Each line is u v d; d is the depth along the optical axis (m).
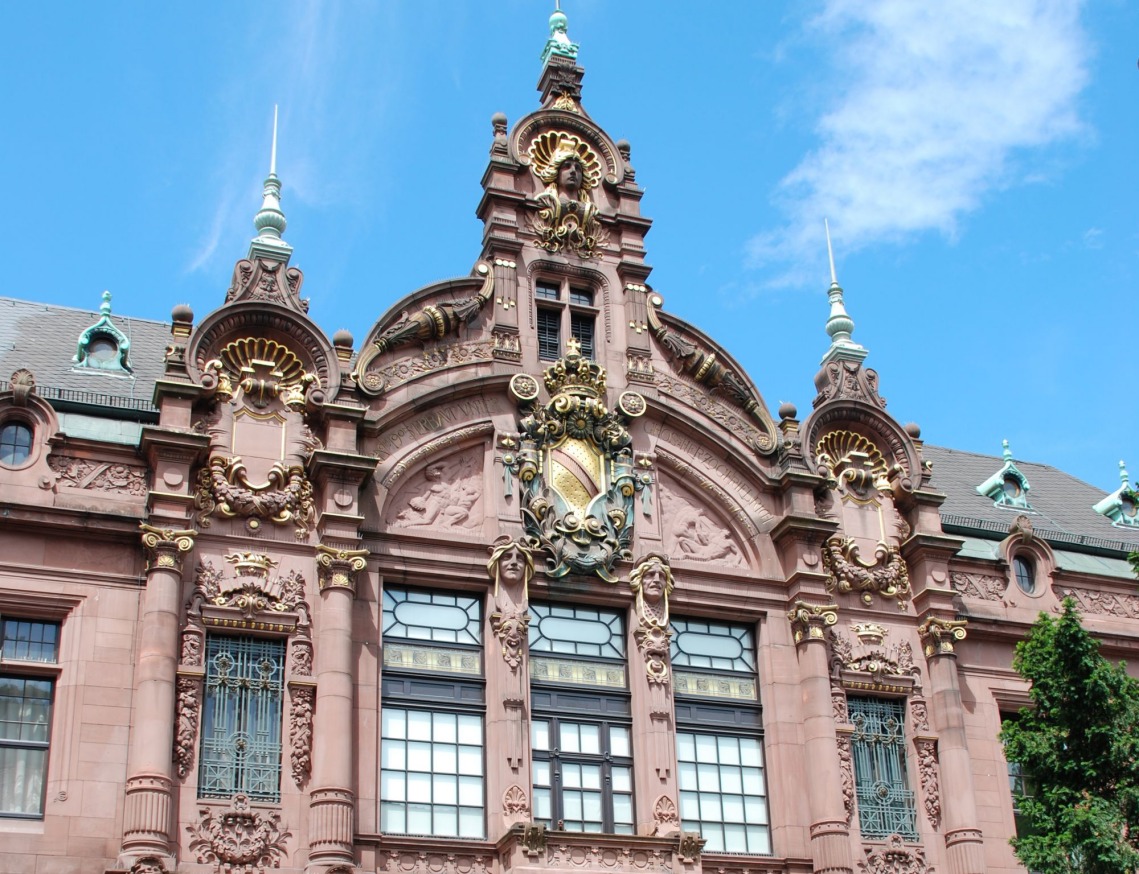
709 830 30.58
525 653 29.98
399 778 28.66
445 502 31.27
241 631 28.34
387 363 31.92
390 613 30.12
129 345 34.91
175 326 30.38
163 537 27.98
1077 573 36.88
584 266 34.72
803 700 32.00
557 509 31.78
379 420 30.92
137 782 26.05
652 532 32.38
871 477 35.31
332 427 30.36
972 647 34.59
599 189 36.09
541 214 34.94
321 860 26.48
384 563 29.98
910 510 35.25
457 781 29.05
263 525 29.38
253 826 26.81
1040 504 43.00
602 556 31.59
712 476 33.72
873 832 31.66
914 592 34.44
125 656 27.45
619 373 33.97
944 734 32.84
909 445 35.62
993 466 45.16
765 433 34.66
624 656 31.50
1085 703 28.61
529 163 35.41
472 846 27.94
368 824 27.59
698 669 32.03
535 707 30.25
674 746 30.41
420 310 32.69
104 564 28.03
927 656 33.75
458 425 31.94
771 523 33.69
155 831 25.73
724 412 34.56
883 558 34.38
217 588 28.45
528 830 27.36
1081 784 28.64
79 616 27.48
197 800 26.66
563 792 29.67
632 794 30.16
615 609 31.89
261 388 30.44
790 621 32.81
